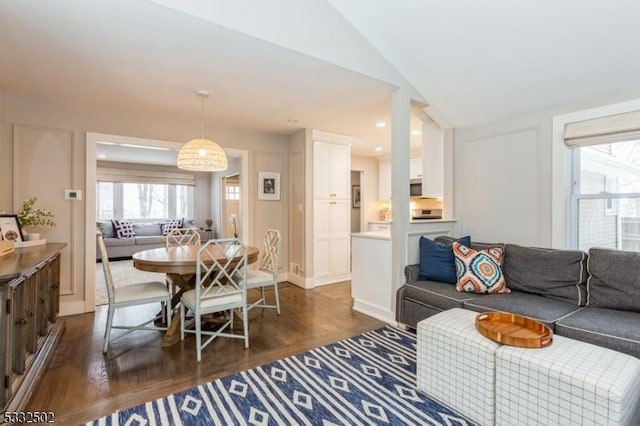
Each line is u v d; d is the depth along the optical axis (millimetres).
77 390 2039
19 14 1915
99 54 2416
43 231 3346
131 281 5172
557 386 1475
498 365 1666
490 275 2729
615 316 2086
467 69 2861
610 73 2414
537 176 3049
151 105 3582
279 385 2104
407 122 3189
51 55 2426
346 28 2691
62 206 3436
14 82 2939
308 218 4703
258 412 1831
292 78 2867
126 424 1729
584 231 2861
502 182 3316
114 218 8242
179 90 3137
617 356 1567
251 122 4309
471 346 1767
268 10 2266
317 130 4746
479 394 1735
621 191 2664
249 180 4746
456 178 3732
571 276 2482
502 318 2023
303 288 4684
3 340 1680
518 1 2174
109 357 2488
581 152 2873
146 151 6547
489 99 3115
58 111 3408
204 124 4320
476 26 2441
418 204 5121
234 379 2176
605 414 1347
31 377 2018
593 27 2156
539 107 2992
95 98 3359
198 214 9234
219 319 3227
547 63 2523
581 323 2016
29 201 3109
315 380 2162
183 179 8992
